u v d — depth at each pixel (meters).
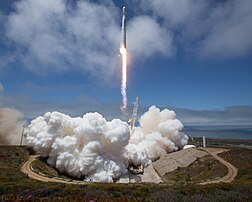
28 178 55.69
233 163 74.81
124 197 31.56
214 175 65.88
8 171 60.75
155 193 34.03
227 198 29.75
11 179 49.69
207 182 56.19
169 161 88.38
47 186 37.97
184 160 86.62
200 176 69.81
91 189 36.59
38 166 71.25
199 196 30.95
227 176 61.72
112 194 33.59
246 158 75.81
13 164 70.00
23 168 67.88
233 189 36.38
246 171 63.94
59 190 35.84
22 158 77.69
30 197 28.19
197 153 91.94
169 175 76.69
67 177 71.06
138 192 34.94
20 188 36.88
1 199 28.02
